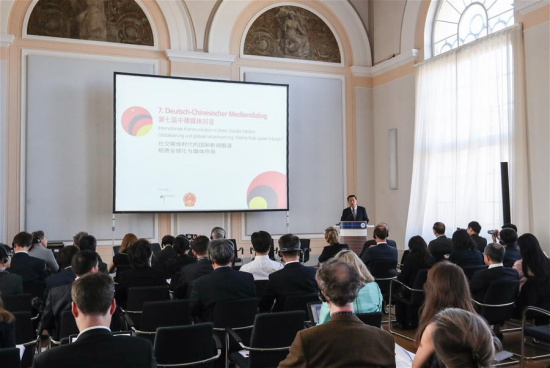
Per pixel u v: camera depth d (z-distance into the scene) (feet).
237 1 31.50
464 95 27.12
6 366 7.73
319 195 33.45
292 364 6.09
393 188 33.04
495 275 14.65
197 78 29.60
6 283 13.05
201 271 14.52
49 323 11.87
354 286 6.38
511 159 24.04
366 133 34.83
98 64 28.91
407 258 18.53
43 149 27.84
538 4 22.86
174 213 29.73
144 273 15.02
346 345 6.09
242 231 31.48
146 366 6.59
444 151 28.48
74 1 28.76
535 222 23.02
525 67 23.63
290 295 12.49
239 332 12.13
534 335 13.17
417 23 31.24
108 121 29.01
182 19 30.40
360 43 34.88
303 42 33.60
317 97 33.73
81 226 28.32
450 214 28.02
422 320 8.33
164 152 28.91
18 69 27.53
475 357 4.79
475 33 27.84
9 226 27.09
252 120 30.71
